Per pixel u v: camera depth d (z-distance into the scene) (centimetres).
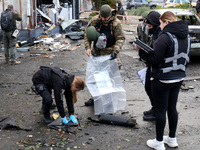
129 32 1390
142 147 363
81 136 390
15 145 362
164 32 316
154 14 391
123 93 478
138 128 417
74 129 408
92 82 470
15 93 575
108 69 473
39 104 513
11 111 479
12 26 803
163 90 328
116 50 461
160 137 346
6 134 393
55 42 1138
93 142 374
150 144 359
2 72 735
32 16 1173
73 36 1217
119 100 477
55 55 932
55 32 1315
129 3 2828
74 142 373
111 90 464
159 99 333
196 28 745
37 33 1186
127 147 363
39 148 356
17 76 701
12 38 810
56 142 372
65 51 1000
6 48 823
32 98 545
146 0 2880
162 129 341
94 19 461
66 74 405
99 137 389
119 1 1947
